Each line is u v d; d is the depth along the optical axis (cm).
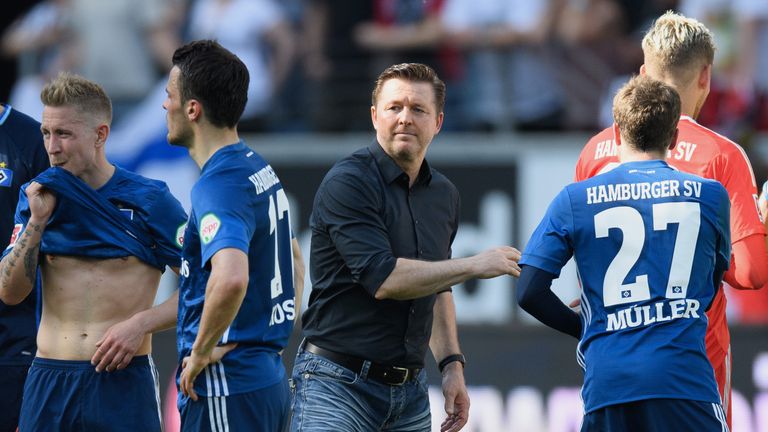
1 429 1750
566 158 3161
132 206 1555
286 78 3578
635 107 1408
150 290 1578
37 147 1748
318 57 3575
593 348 1377
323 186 1556
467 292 3069
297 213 3266
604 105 3462
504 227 3155
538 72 3484
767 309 2892
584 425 1397
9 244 1683
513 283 3047
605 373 1357
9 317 1741
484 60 3497
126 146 3503
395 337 1545
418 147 1539
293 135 3531
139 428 1561
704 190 1387
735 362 2833
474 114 3466
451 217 1622
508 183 3175
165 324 1530
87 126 1527
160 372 2927
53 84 1526
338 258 1541
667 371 1334
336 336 1553
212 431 1363
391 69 1565
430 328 1596
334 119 3541
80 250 1540
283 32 3575
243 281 1284
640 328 1354
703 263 1372
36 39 3731
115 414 1544
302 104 3562
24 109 3712
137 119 3547
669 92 1415
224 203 1320
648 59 1588
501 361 2914
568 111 3475
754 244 1512
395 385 1563
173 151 3481
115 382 1547
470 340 2938
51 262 1553
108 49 3644
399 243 1546
